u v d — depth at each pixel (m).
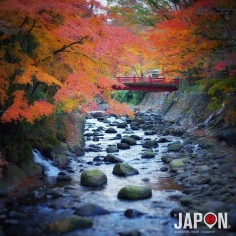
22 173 10.51
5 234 6.67
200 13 13.94
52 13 10.61
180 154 15.13
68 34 9.85
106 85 11.19
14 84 10.99
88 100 11.05
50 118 14.62
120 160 13.78
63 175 11.30
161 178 11.25
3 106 10.27
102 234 6.69
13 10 9.25
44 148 12.83
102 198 8.97
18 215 7.59
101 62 11.41
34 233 6.76
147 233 6.73
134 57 11.66
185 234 6.66
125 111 12.19
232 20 13.27
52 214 7.75
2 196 8.81
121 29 10.98
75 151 15.09
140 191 8.96
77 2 10.56
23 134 12.29
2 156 10.30
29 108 9.70
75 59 10.96
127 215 7.63
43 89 15.11
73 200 8.77
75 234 6.69
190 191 9.38
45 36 10.34
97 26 10.91
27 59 10.07
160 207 8.23
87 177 10.27
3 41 11.21
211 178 10.41
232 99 15.50
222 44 15.22
